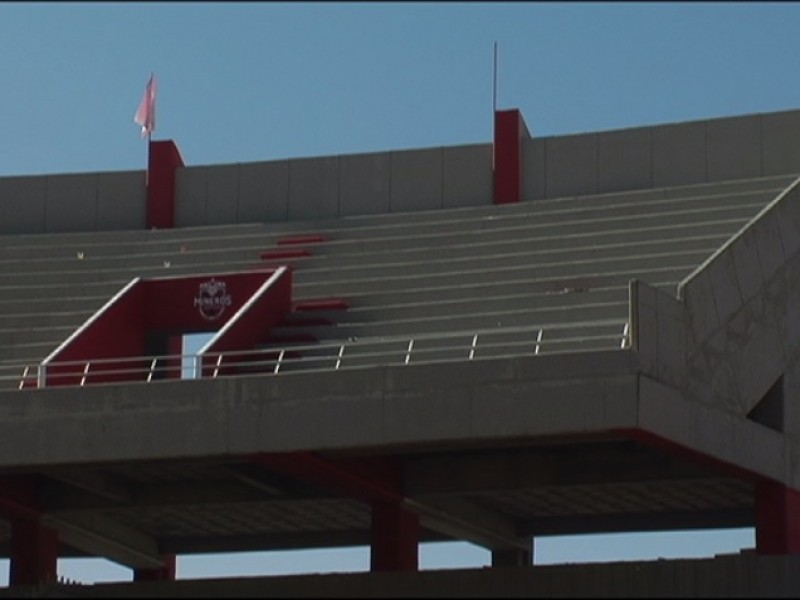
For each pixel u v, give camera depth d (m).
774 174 99.19
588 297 82.56
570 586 61.28
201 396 74.44
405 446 73.50
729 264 79.44
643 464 81.75
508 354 79.06
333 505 90.12
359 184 106.12
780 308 83.12
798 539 81.56
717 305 77.50
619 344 76.44
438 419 71.69
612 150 102.25
